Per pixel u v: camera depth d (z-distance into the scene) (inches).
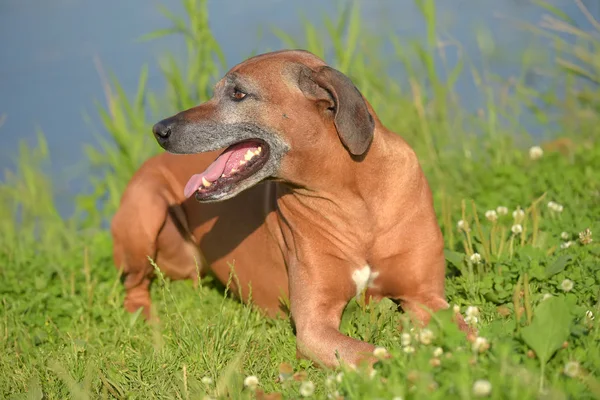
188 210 270.5
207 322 219.6
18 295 271.1
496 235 244.2
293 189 219.5
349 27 357.1
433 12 361.4
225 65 352.2
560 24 370.6
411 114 360.2
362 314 218.8
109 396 200.2
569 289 207.0
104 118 363.3
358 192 216.2
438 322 170.7
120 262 279.4
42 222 369.4
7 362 223.3
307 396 171.3
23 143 393.1
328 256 221.3
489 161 343.3
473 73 378.0
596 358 165.3
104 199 379.9
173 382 197.8
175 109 362.0
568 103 367.6
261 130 211.6
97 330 243.1
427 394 150.0
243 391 187.5
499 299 217.8
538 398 149.6
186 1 348.8
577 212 265.4
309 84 209.6
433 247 221.8
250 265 248.2
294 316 221.9
